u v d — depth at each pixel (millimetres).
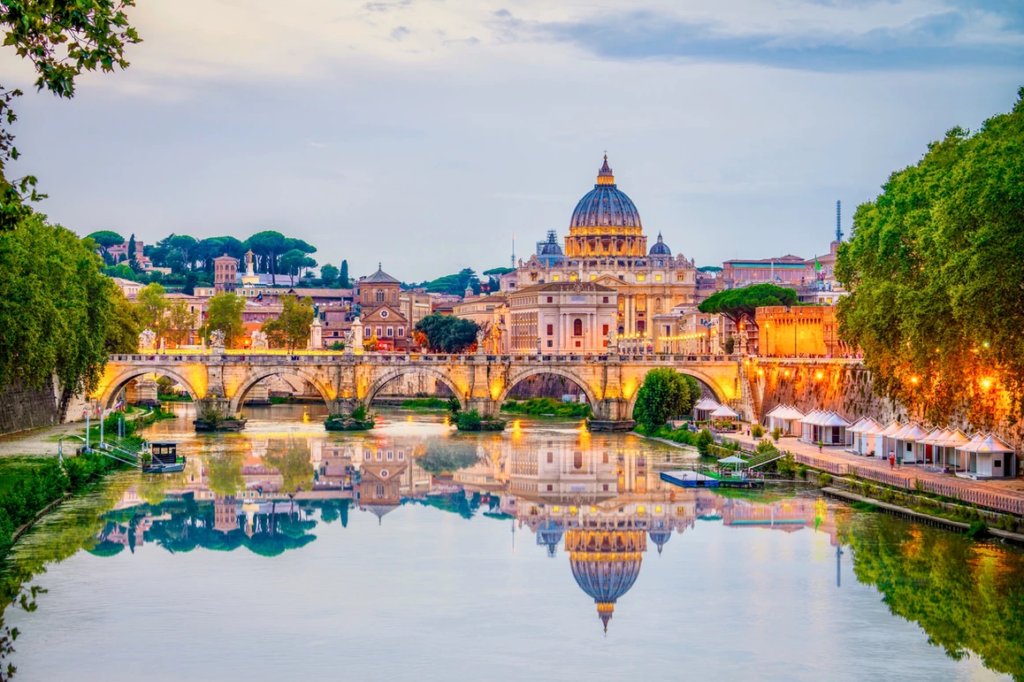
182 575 101125
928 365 122125
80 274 184875
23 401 179875
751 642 84312
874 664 79875
